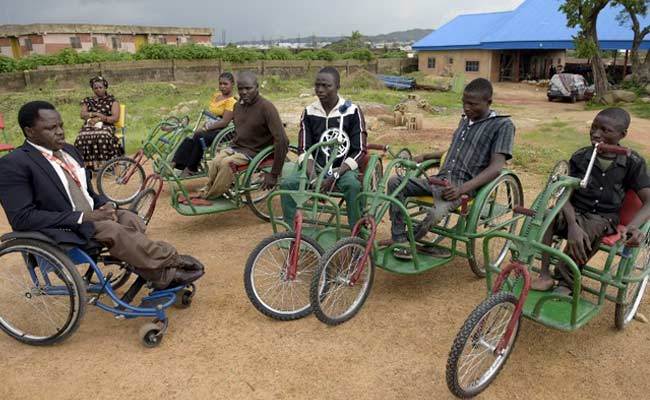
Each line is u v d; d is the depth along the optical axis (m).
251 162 5.11
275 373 3.02
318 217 4.37
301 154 4.41
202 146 5.88
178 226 5.45
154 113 14.88
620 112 3.17
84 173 3.50
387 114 13.55
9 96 18.48
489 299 2.67
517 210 3.01
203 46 26.67
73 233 3.14
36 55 23.06
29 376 2.99
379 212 3.71
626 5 19.50
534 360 3.15
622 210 3.38
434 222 3.72
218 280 4.15
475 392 2.79
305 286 3.98
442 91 24.48
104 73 22.61
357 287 3.87
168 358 3.15
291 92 21.14
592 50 18.12
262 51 31.12
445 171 3.97
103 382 2.94
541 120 14.27
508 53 29.56
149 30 35.16
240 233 5.24
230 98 6.46
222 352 3.21
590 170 3.06
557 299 3.11
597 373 3.04
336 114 4.35
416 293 3.97
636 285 3.50
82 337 3.37
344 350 3.23
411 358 3.15
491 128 3.83
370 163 4.08
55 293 3.24
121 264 3.37
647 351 3.25
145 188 5.13
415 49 32.06
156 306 3.29
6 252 3.05
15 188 3.04
